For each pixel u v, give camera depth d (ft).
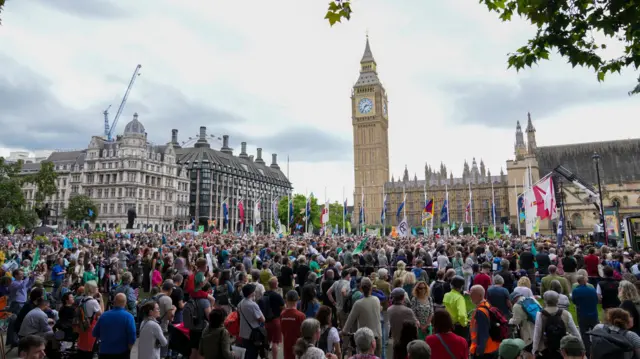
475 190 564.71
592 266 63.31
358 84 633.20
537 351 29.09
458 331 36.91
